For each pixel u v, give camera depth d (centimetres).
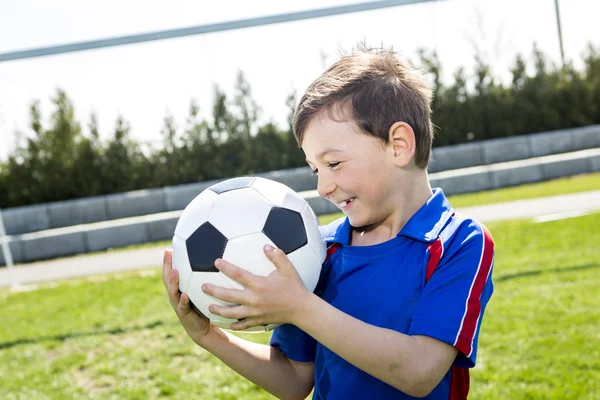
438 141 1581
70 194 1416
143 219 1124
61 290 668
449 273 112
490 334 366
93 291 630
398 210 120
